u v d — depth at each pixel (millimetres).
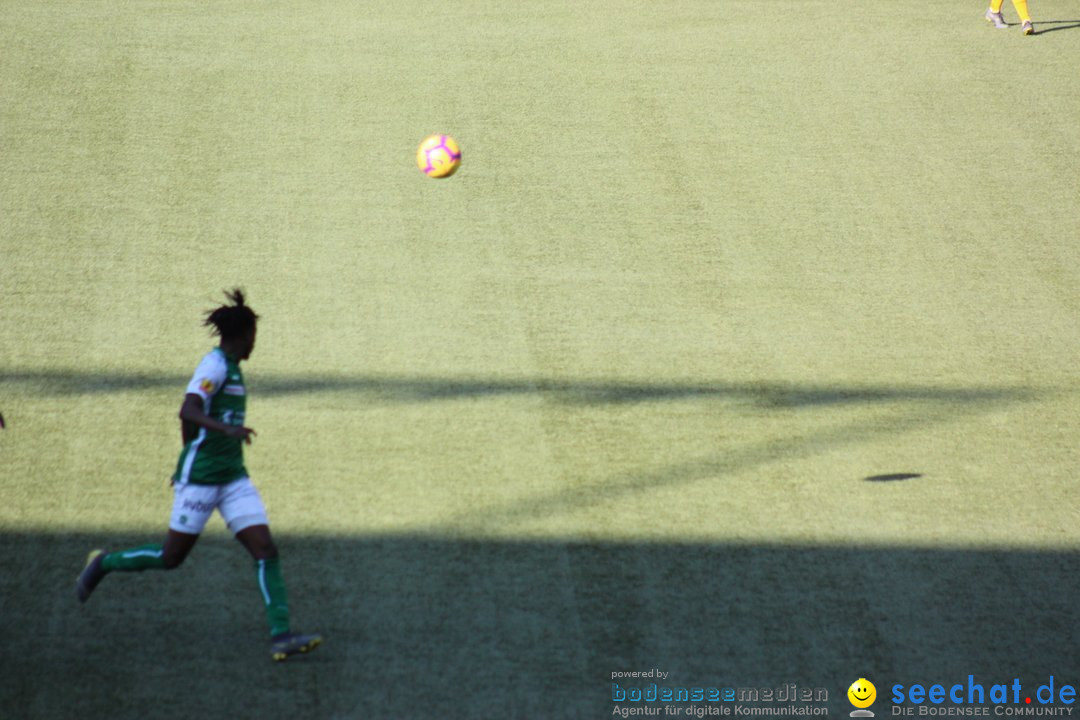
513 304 28109
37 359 25062
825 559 21016
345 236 30219
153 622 18672
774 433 24391
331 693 17500
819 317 28312
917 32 43625
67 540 20266
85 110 34844
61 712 16766
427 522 21328
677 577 20359
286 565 20016
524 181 33000
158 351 25688
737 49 41406
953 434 24625
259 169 32688
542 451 23469
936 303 29109
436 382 25328
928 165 34969
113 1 42438
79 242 29094
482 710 17391
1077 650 19422
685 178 33625
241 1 43188
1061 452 24266
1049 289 29844
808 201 32938
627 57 40281
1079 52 42250
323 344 26266
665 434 24172
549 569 20359
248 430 16203
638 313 28062
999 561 21250
